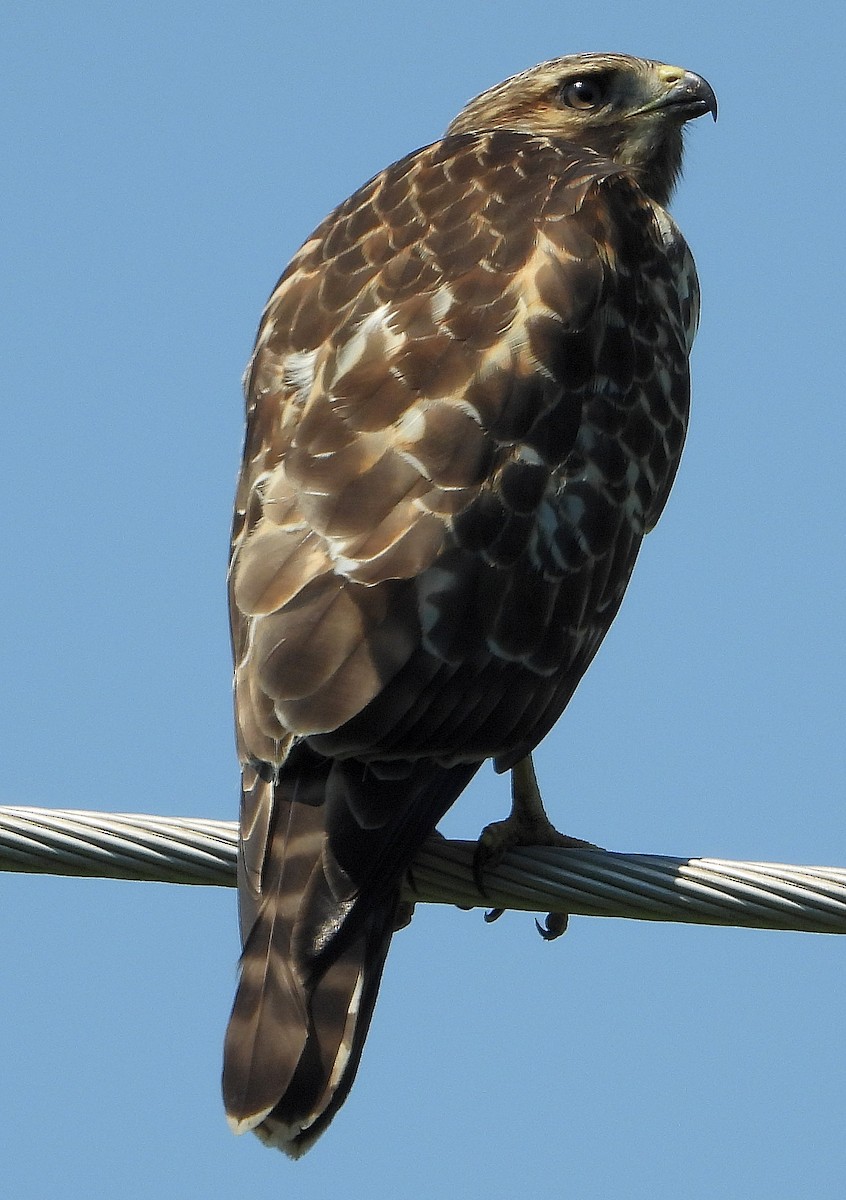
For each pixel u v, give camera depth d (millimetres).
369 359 11039
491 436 10742
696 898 9859
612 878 10102
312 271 12000
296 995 9398
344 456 10578
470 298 11289
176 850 9867
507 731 10500
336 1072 9289
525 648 10578
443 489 10461
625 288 11938
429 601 10117
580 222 11914
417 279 11492
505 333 11141
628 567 11602
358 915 9633
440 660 10070
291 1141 9172
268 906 9570
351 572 10070
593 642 11281
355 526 10258
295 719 9727
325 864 9664
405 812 9945
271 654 9875
